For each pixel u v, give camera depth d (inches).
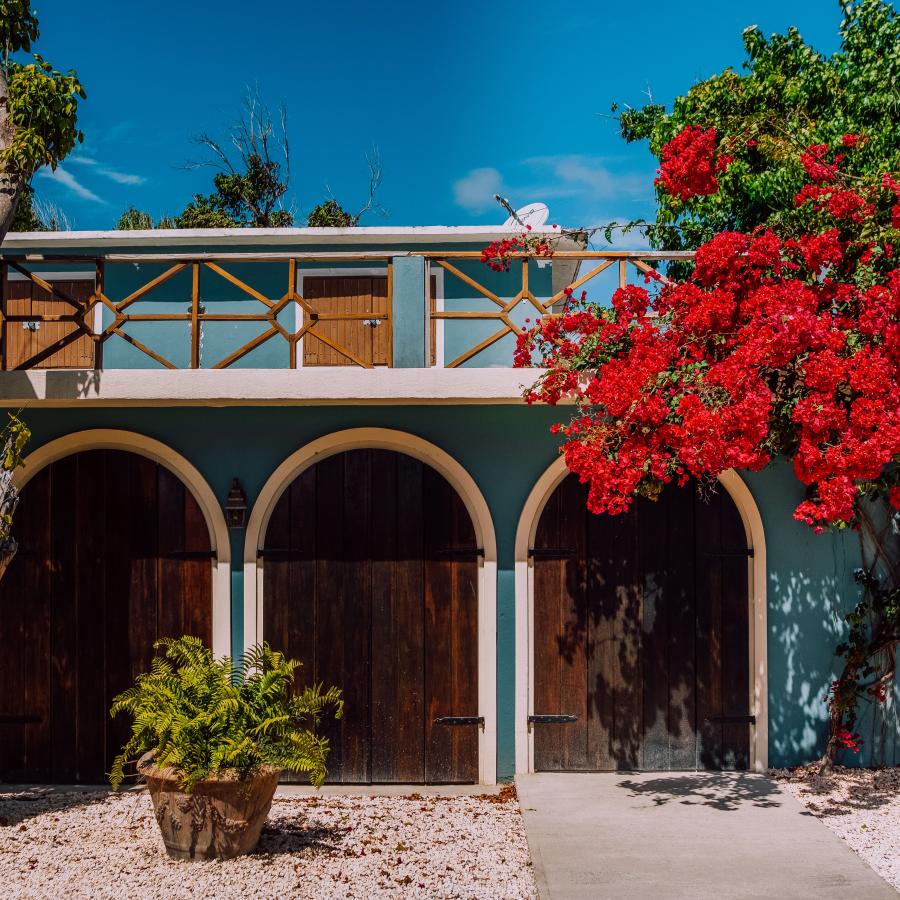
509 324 276.2
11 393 269.3
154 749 211.9
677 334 233.0
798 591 287.7
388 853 220.1
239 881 201.5
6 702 287.0
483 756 283.3
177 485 289.6
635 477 223.0
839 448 200.7
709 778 278.7
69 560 289.0
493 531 285.6
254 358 378.3
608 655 287.1
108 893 195.2
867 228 225.8
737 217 391.5
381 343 381.7
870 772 282.5
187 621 286.7
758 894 193.9
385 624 286.2
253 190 845.8
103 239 376.2
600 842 224.1
